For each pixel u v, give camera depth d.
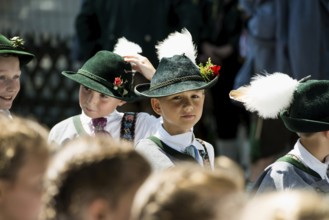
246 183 16.36
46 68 21.86
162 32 16.83
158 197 5.24
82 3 17.08
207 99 18.44
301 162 9.70
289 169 9.65
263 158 15.72
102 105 10.62
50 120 21.70
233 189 5.35
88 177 5.74
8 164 6.08
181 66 9.77
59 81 21.86
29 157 6.12
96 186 5.73
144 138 10.01
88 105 10.61
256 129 15.79
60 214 5.77
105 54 10.84
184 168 5.46
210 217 5.15
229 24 18.47
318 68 16.36
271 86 9.77
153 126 10.76
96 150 5.84
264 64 16.53
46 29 22.80
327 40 16.50
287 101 9.76
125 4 16.78
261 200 5.15
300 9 16.27
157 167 9.48
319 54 16.38
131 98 10.84
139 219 5.30
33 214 6.14
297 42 16.25
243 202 5.26
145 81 13.03
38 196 6.14
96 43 17.08
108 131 10.77
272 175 9.66
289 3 16.39
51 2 23.14
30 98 21.69
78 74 10.74
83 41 17.08
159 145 9.67
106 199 5.73
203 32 18.14
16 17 22.72
